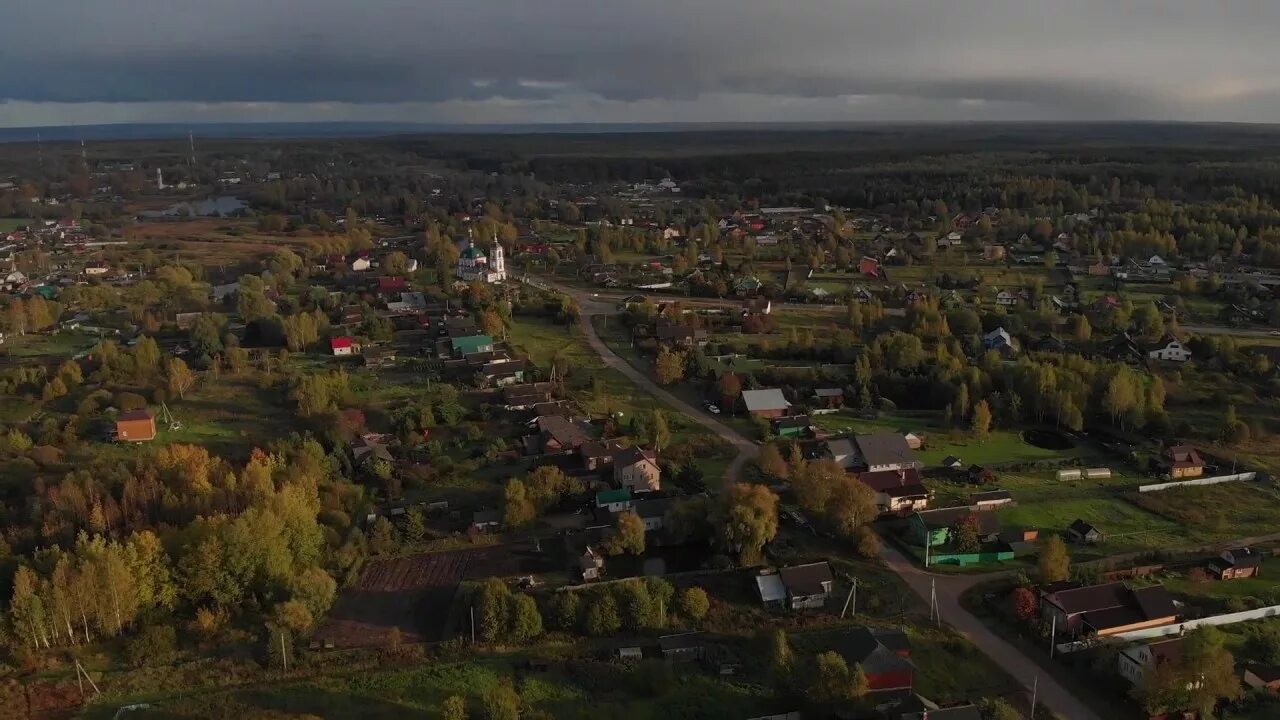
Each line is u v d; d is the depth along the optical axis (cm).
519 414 15888
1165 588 10256
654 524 11875
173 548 10456
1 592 10012
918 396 16800
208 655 9344
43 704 8569
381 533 11469
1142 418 15125
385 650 9362
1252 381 17825
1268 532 11725
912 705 8200
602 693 8788
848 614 9975
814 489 11794
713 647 9406
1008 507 12438
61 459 13800
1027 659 9162
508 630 9600
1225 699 8444
